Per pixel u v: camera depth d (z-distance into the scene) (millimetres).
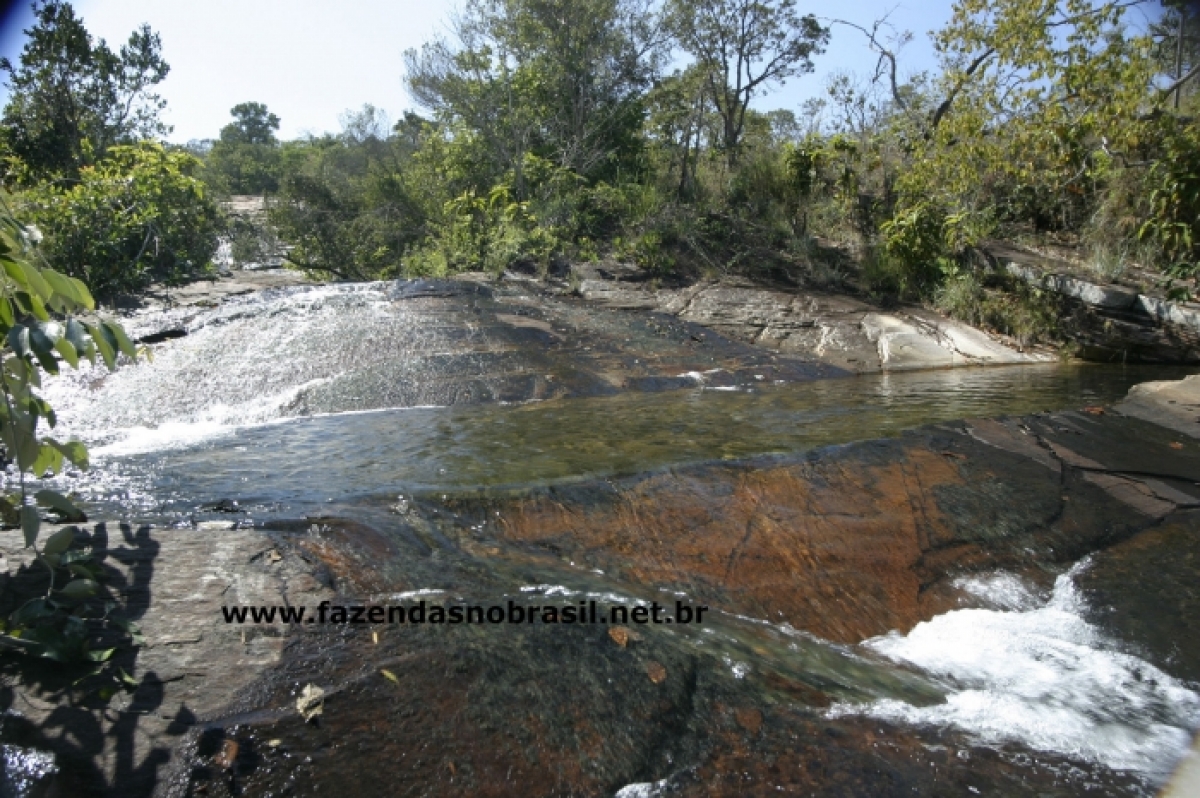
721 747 2508
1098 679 3246
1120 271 10438
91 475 4562
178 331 8164
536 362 7926
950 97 12836
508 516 3996
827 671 3059
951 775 2508
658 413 6547
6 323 2600
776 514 4281
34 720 2205
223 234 17594
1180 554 4324
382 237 16906
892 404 6988
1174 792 2531
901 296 11609
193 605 2814
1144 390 6910
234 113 53500
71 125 16641
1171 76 11898
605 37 15961
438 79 16000
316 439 5621
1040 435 5652
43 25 16266
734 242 12750
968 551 4207
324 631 2752
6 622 2533
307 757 2225
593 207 13375
